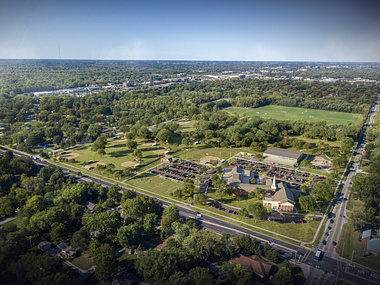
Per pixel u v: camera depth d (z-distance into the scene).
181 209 192.38
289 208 190.88
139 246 144.38
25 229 154.00
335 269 134.25
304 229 168.50
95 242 143.00
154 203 184.75
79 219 170.75
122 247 152.00
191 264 134.75
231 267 126.44
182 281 115.94
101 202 196.75
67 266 134.00
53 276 116.00
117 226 158.75
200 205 198.12
